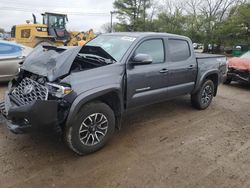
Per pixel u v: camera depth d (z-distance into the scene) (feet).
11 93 13.06
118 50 14.32
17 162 11.59
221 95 26.23
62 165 11.55
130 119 17.53
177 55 17.13
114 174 11.06
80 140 11.94
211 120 18.08
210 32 120.06
